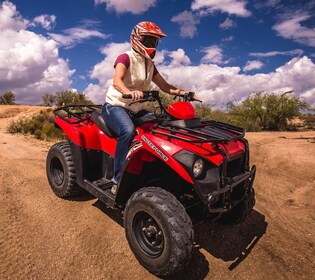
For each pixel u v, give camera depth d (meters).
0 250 3.22
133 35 3.49
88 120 4.25
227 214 3.71
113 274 3.00
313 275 3.10
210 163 2.92
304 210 4.54
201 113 12.91
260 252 3.45
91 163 4.09
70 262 3.13
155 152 2.98
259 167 6.48
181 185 3.32
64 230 3.68
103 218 3.97
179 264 2.69
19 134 10.22
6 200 4.32
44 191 4.73
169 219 2.69
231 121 13.30
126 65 3.51
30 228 3.68
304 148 7.61
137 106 3.76
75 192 4.38
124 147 3.36
